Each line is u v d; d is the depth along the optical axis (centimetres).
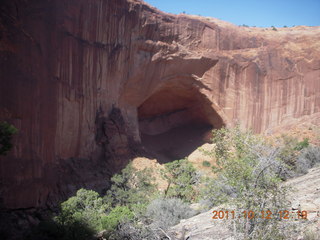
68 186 1435
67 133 1512
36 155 1205
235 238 392
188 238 553
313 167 1277
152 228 659
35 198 1174
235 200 423
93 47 1709
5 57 1049
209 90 2695
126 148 1983
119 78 2012
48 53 1313
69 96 1508
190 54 2470
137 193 1383
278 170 470
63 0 1423
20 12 1129
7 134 584
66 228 766
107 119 1889
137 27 2070
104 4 1759
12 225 957
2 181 1005
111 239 684
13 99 1073
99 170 1727
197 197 1288
